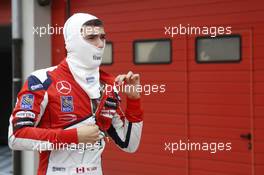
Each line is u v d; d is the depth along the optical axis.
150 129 6.21
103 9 6.72
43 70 2.57
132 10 6.42
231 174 5.52
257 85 5.31
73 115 2.51
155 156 6.18
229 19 5.54
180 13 5.96
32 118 2.45
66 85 2.52
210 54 5.69
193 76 5.84
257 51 5.31
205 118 5.73
